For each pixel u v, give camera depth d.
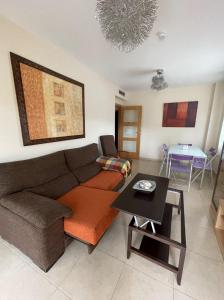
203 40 1.95
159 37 1.87
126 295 1.14
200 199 2.58
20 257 1.42
